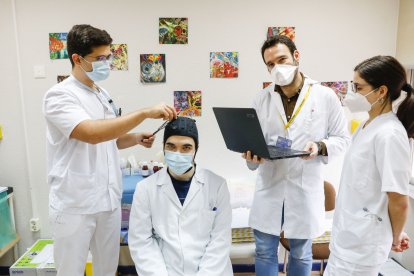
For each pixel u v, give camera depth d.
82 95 1.53
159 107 1.42
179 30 2.32
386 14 2.36
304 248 1.74
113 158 1.66
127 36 2.32
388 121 1.27
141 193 1.53
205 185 1.56
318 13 2.34
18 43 2.30
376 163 1.26
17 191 2.47
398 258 2.24
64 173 1.51
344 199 1.39
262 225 1.74
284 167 1.67
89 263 2.07
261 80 2.39
